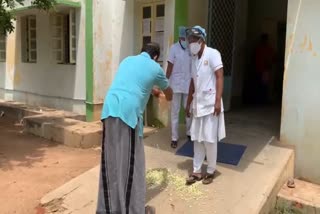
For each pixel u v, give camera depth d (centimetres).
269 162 546
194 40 463
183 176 515
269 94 1002
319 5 547
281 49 1027
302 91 575
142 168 401
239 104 945
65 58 1015
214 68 462
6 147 763
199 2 766
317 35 553
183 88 605
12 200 508
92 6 846
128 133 389
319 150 568
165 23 768
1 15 723
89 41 855
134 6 840
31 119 877
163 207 448
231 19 834
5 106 1088
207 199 459
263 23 979
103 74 888
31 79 1118
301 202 500
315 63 559
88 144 762
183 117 745
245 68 957
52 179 584
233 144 609
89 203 473
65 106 1005
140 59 412
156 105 813
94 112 879
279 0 987
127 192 390
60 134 796
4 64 1237
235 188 479
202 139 479
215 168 502
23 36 1141
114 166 394
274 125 726
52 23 1017
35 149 752
